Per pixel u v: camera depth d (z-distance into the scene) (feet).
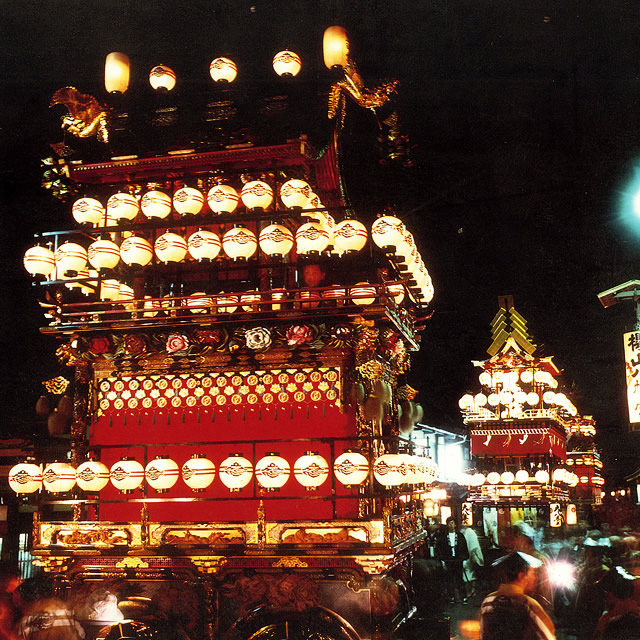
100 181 26.68
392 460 21.71
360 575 21.29
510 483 62.64
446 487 71.82
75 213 25.39
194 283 26.30
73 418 24.82
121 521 23.45
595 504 76.48
